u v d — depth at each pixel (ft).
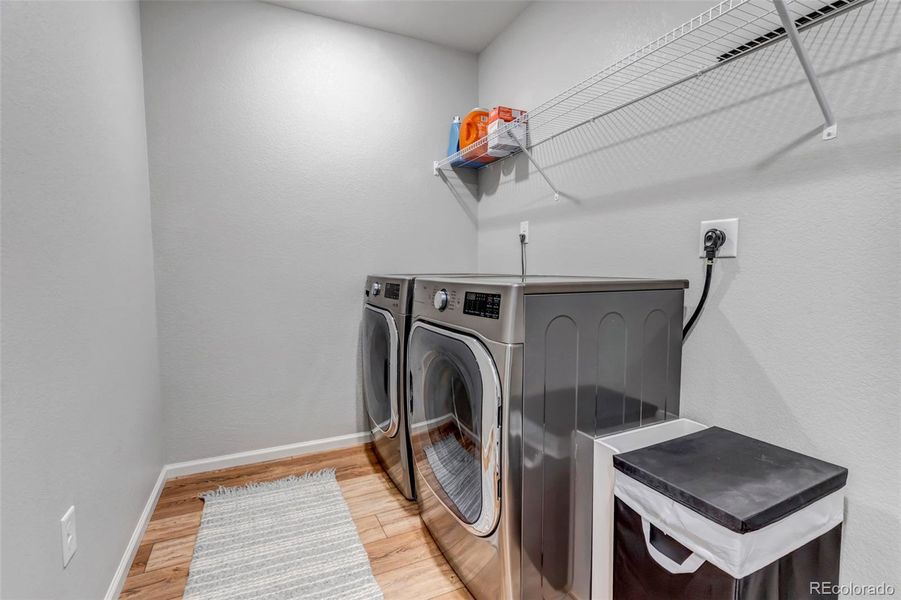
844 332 3.33
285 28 7.20
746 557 2.51
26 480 2.68
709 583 2.67
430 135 8.51
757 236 3.90
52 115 3.24
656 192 4.92
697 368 4.45
